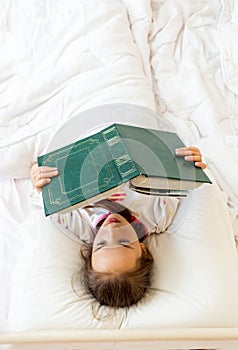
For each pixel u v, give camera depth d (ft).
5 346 2.79
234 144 4.22
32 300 3.34
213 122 4.42
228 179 4.09
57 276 3.50
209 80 4.69
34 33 4.72
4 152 4.05
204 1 5.19
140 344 2.81
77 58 4.49
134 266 3.43
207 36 4.99
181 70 4.71
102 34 4.58
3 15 4.92
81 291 3.45
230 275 3.43
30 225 3.80
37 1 4.98
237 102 4.58
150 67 4.79
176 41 4.95
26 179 4.19
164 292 3.45
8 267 3.73
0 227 3.90
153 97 4.51
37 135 4.16
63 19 4.77
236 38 4.72
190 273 3.47
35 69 4.58
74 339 2.64
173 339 2.65
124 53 4.56
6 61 4.61
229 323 3.19
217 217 3.76
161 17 5.06
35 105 4.35
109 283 3.31
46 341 2.64
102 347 2.83
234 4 5.01
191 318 3.18
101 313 3.28
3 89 4.54
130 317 3.25
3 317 3.49
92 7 4.77
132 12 4.98
